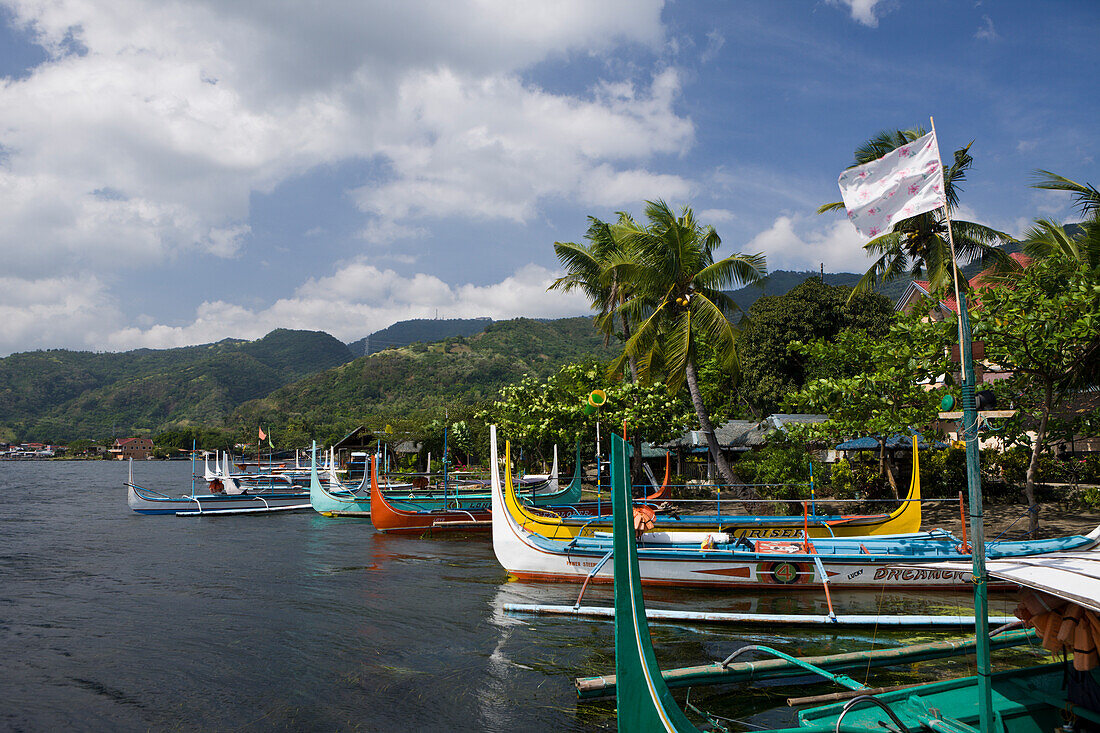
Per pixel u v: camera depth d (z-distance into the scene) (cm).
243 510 3306
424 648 1084
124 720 825
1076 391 1873
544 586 1536
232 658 1050
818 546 1459
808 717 671
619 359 2792
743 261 2617
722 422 3956
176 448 16350
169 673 986
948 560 1312
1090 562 617
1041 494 2317
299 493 4050
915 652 892
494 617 1268
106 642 1139
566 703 852
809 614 1243
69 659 1052
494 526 1591
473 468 5684
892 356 2003
